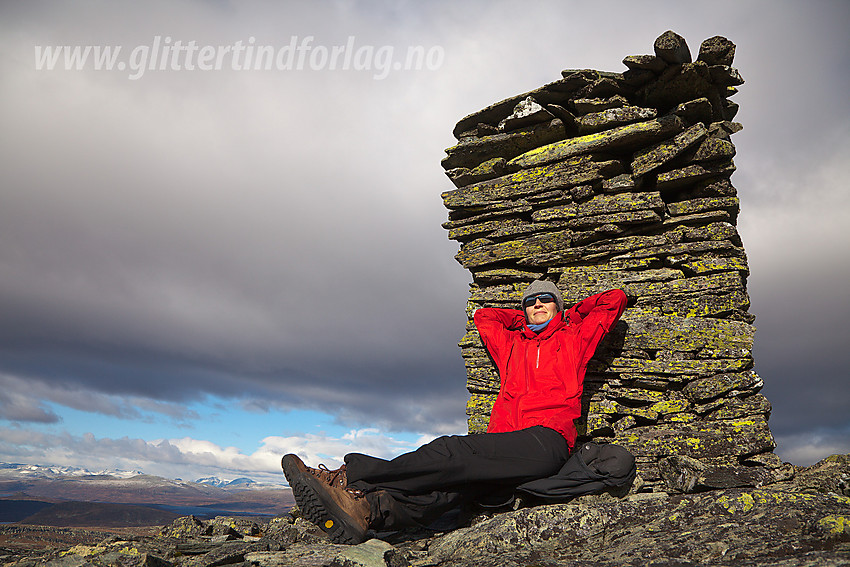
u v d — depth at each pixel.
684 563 3.28
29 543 5.90
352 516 4.33
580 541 4.45
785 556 3.24
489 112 8.22
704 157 6.93
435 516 5.07
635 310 6.96
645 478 6.15
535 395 6.07
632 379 6.65
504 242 7.96
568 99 7.75
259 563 4.18
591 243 7.42
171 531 6.33
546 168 7.80
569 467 5.45
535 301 6.80
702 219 6.96
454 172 8.57
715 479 5.77
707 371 6.42
